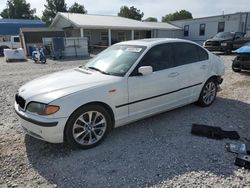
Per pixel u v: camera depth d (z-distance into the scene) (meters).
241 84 7.62
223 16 30.56
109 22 29.98
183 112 5.13
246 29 26.80
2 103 6.14
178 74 4.59
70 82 3.71
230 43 18.14
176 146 3.69
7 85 8.61
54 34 25.34
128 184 2.84
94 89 3.54
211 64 5.36
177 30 36.41
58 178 2.98
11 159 3.40
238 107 5.43
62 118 3.29
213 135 3.97
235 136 3.92
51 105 3.24
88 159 3.38
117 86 3.75
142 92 4.07
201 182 2.84
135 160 3.33
